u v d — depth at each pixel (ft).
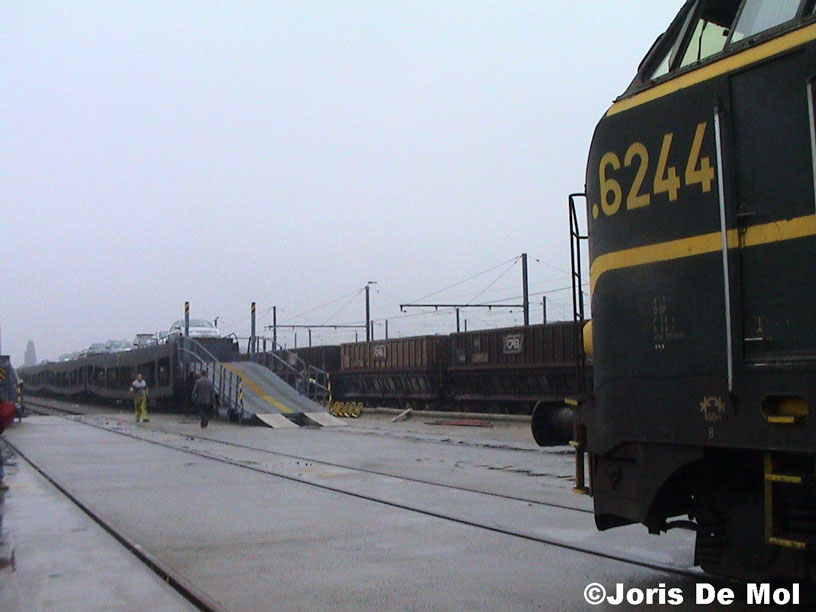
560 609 21.66
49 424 99.04
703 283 19.40
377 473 49.70
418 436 78.95
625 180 21.65
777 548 18.99
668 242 20.31
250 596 23.08
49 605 22.81
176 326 148.25
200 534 31.58
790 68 17.60
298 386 120.26
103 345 183.73
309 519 34.53
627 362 21.40
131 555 28.73
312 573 25.58
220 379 106.22
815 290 16.93
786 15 18.60
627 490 21.79
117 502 39.24
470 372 117.29
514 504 37.50
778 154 17.78
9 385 99.14
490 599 22.61
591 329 24.73
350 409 122.83
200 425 94.32
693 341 19.58
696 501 21.20
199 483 45.88
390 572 25.62
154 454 62.39
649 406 20.72
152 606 22.70
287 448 66.80
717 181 19.07
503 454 60.80
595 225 22.84
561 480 45.57
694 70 19.95
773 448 17.56
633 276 21.30
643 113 21.24
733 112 18.83
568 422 26.07
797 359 17.16
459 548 28.84
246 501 39.40
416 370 126.72
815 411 16.75
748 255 18.31
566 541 29.53
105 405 165.89
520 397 108.68
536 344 105.09
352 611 21.68
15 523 34.68
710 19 21.44
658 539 29.60
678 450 20.20
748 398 18.12
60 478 48.19
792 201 17.44
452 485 43.86
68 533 32.60
